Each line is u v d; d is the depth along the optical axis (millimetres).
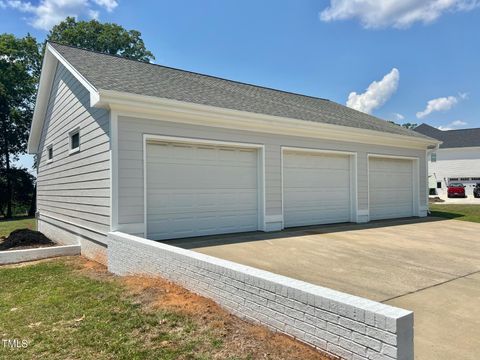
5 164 26750
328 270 5316
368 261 5906
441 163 35500
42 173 12359
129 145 6645
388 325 2164
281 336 2930
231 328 3213
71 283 5379
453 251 6812
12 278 5930
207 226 8062
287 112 9531
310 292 2723
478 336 3070
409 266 5598
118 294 4484
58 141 10000
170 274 4637
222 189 8297
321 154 10289
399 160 12750
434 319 3455
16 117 25609
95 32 28406
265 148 8820
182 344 2977
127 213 6555
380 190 12078
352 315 2395
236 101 8867
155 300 4109
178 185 7625
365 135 10844
